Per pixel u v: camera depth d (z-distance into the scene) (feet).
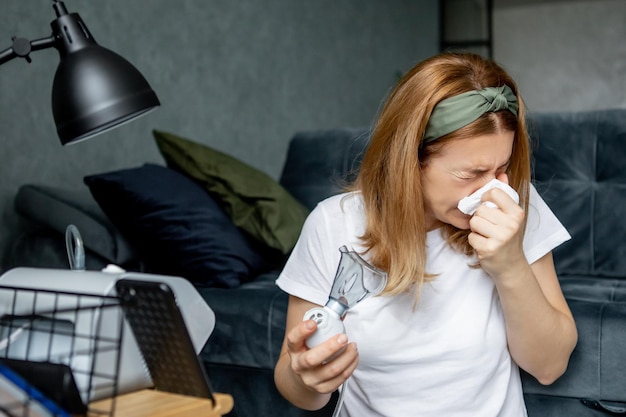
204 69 12.71
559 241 4.54
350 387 4.62
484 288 4.41
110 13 10.66
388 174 4.25
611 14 27.14
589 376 5.41
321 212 4.65
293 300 4.69
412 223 4.21
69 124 3.74
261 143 14.42
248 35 14.06
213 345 6.62
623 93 27.17
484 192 3.96
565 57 27.71
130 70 3.84
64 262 7.86
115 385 2.86
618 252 7.64
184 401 3.18
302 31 16.12
